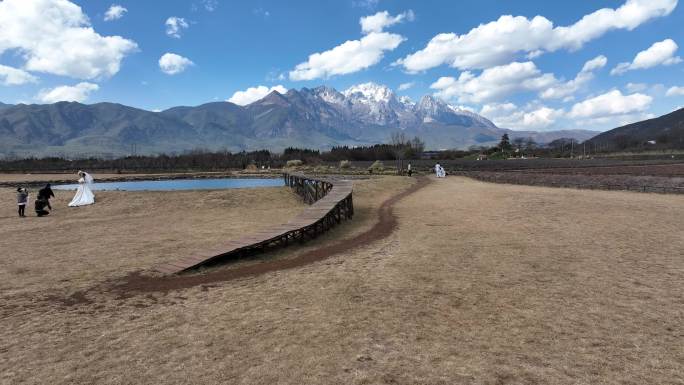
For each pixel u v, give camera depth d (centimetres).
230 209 2283
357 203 2350
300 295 778
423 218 1698
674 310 658
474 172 4644
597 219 1495
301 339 584
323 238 1378
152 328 636
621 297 721
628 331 587
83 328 641
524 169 4859
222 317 675
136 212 2211
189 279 909
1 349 573
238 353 547
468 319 642
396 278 869
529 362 508
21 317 692
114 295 804
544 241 1181
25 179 4675
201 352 552
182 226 1661
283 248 1230
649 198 2033
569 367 494
